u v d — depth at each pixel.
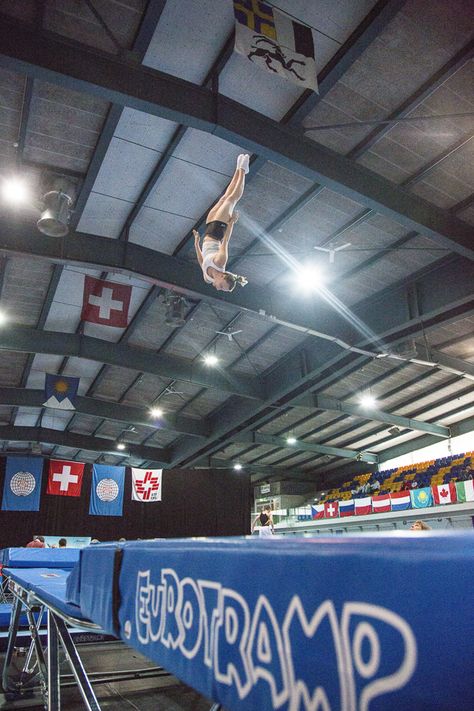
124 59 5.75
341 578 0.58
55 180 7.65
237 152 7.43
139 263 9.42
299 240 9.27
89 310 10.08
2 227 8.41
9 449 23.44
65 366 14.76
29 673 4.19
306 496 25.33
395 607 0.50
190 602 0.97
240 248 9.64
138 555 1.34
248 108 6.48
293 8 5.59
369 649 0.52
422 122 6.77
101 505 16.80
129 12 5.66
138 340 13.26
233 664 0.78
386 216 7.92
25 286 10.81
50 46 5.45
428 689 0.45
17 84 6.29
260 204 8.45
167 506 17.36
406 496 15.64
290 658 0.65
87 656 5.42
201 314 11.94
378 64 6.09
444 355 13.28
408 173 7.64
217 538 0.98
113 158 7.61
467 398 16.56
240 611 0.78
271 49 5.07
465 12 5.44
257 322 12.17
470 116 6.59
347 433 19.91
